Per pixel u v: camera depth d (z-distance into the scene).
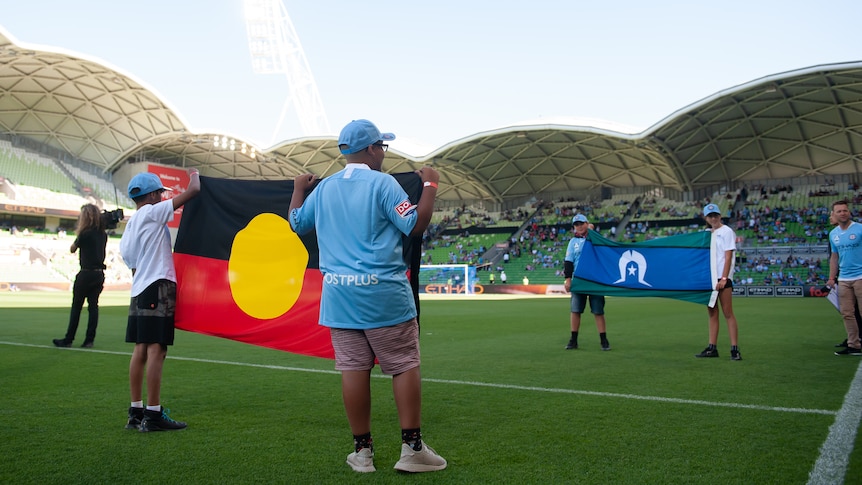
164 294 4.40
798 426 4.47
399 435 4.27
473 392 5.89
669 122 37.56
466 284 48.91
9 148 49.59
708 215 8.52
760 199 48.81
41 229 51.94
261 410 5.02
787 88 35.38
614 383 6.41
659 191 53.75
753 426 4.48
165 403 5.29
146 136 50.69
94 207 9.38
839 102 37.12
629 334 12.30
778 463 3.56
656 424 4.54
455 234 59.69
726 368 7.52
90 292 9.34
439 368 7.56
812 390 5.96
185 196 4.59
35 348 9.09
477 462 3.59
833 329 13.33
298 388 6.05
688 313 19.72
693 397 5.62
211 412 4.94
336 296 3.41
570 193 57.28
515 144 46.47
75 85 44.88
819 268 41.50
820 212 45.62
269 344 4.79
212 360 8.09
